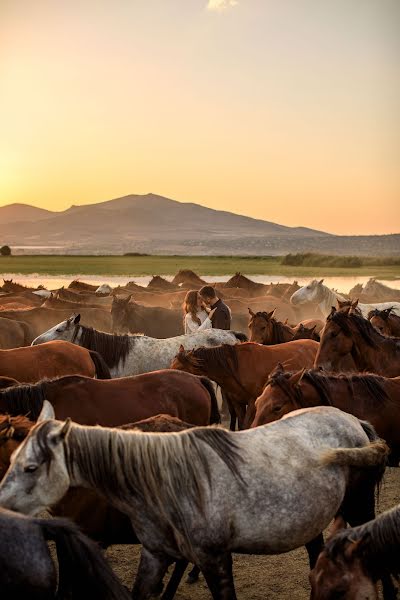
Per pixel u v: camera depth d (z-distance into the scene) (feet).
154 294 80.64
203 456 16.75
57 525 14.12
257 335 41.65
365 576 14.90
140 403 24.00
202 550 16.52
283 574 23.29
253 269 241.96
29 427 19.45
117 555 24.91
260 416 22.59
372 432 20.17
